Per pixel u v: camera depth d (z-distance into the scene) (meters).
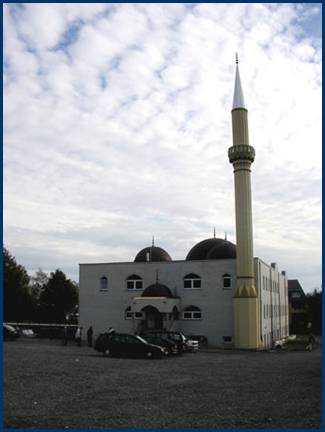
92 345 42.12
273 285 60.94
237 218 46.09
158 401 14.40
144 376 20.44
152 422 11.69
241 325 43.91
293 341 65.75
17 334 46.28
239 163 46.81
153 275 49.59
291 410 13.16
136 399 14.68
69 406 13.48
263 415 12.53
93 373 21.06
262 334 47.84
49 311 71.44
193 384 18.14
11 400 14.21
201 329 46.84
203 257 52.47
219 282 46.91
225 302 46.44
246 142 47.22
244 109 47.94
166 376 20.56
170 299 45.69
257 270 47.41
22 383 17.59
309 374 21.69
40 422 11.54
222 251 49.72
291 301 98.38
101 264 52.00
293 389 16.97
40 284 88.00
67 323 64.88
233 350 42.56
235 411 13.01
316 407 13.56
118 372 21.73
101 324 50.94
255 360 30.00
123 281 50.78
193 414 12.62
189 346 37.88
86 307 51.84
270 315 56.06
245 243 45.28
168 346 33.03
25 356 28.05
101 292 51.50
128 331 49.69
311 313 89.94
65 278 73.56
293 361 29.33
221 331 46.16
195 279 48.03
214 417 12.28
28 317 70.88
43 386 16.97
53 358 27.47
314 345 54.97
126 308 50.22
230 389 16.91
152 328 47.44
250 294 44.25
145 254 55.94
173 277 48.81
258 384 18.27
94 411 12.85
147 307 46.56
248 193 46.44
